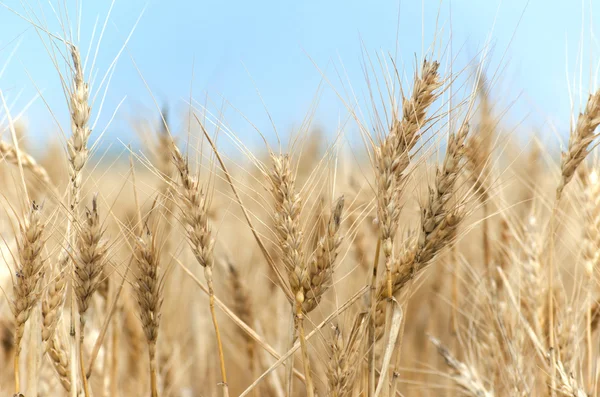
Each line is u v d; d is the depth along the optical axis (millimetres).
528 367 895
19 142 923
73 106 774
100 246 771
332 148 803
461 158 749
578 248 922
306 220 775
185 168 777
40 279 773
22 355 875
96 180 809
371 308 759
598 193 893
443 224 756
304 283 752
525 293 927
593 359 903
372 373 754
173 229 902
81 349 775
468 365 936
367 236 966
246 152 775
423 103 743
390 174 744
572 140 828
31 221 758
